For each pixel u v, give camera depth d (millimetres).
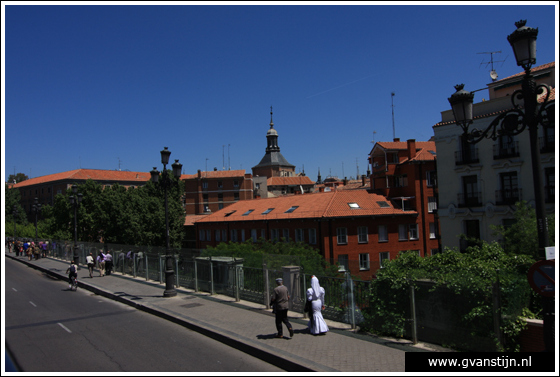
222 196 93250
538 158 6656
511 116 7258
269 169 152750
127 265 27250
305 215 41750
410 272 10305
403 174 45656
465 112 7949
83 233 55875
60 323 13969
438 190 33062
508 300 8430
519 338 8359
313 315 11086
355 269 12727
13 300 19188
